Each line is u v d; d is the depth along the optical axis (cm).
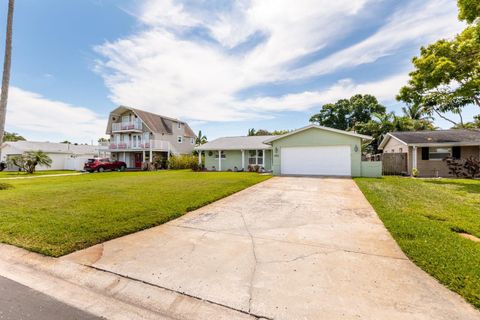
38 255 358
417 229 421
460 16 1016
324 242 397
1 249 380
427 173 1609
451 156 1560
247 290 258
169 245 393
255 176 1455
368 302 230
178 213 579
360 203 690
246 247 381
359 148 1441
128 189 933
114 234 432
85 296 263
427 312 212
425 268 291
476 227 432
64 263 333
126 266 321
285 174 1577
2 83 1074
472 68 1070
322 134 1516
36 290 274
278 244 392
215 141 2480
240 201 745
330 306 226
